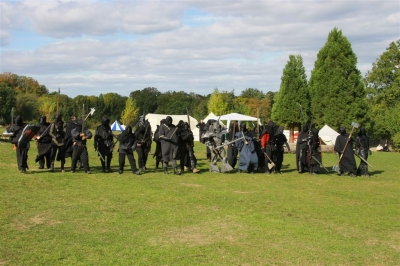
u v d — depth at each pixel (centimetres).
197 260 668
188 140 1650
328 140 3384
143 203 1068
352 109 3847
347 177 1653
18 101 7688
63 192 1191
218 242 760
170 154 1597
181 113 8769
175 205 1050
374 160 2655
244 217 936
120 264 645
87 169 1573
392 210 1039
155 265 644
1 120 7381
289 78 4234
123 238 776
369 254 709
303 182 1485
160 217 930
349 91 3866
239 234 809
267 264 656
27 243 739
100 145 1617
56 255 679
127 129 1580
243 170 1703
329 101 3897
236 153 1805
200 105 7731
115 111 9294
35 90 10875
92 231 819
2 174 1488
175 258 675
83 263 647
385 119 4788
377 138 5047
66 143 1596
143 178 1483
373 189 1362
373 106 5616
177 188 1288
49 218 910
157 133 1709
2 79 10650
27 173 1527
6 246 721
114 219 907
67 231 816
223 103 6022
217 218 925
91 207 1015
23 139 1500
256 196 1185
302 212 1000
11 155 2161
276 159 1728
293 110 4206
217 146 1703
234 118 3822
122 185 1324
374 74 5672
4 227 836
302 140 1736
